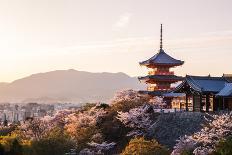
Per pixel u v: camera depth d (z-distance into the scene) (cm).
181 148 8481
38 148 10969
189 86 11369
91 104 16062
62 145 11156
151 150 8925
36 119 14138
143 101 13638
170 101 14700
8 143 11219
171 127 11062
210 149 7462
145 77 16838
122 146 11825
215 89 11088
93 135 12250
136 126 11956
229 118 8438
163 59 17012
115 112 13112
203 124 9500
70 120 14225
